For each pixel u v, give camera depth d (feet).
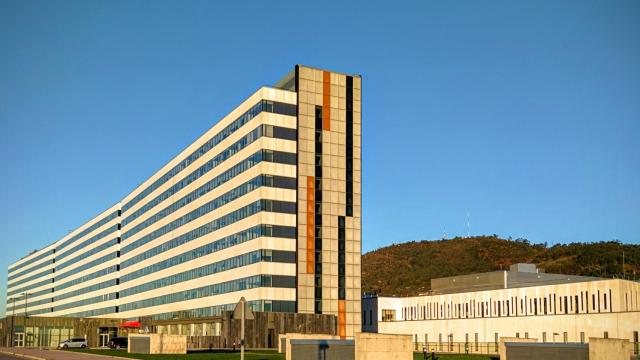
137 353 256.11
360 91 380.58
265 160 347.77
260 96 352.90
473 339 389.80
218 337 362.94
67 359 220.64
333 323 348.59
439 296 454.40
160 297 485.15
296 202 351.46
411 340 160.04
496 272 467.52
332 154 365.61
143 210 542.57
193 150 440.86
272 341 336.29
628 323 301.84
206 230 408.87
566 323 333.01
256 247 344.08
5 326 492.54
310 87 365.61
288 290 342.85
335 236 359.25
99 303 644.27
